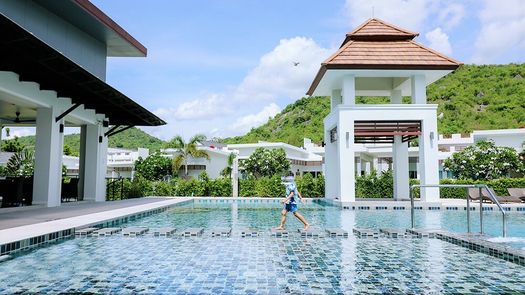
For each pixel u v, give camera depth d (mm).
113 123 18500
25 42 8109
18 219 8953
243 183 22297
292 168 44250
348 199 15562
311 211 14156
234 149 45719
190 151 39250
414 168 35531
